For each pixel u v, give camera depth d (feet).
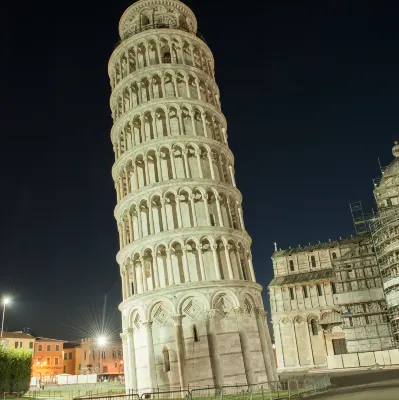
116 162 175.83
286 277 302.45
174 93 177.88
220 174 173.06
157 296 143.54
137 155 167.94
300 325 279.90
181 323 139.85
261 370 144.25
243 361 139.64
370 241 262.06
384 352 218.79
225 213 166.81
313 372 224.94
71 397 167.73
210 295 142.51
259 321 152.97
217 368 134.31
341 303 252.62
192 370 135.13
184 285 142.31
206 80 189.47
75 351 396.98
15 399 148.77
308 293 286.05
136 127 178.29
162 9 205.57
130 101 180.55
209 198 165.37
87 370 388.16
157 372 138.21
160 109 173.58
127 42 191.83
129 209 162.30
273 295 292.40
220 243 156.15
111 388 199.93
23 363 165.27
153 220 157.38
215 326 140.05
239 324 143.23
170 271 146.20
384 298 244.22
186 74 182.60
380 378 144.56
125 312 153.79
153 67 180.45
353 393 106.63
